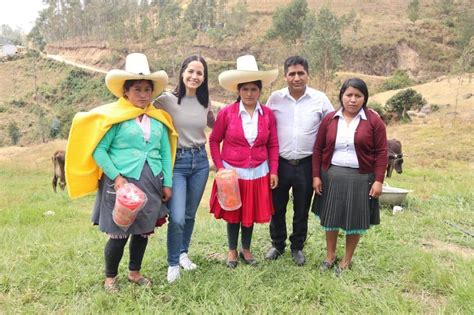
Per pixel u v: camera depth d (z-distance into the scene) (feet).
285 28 187.52
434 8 237.86
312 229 18.84
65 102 210.59
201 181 14.02
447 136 69.51
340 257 15.28
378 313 11.25
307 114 14.19
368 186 13.42
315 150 14.01
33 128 188.24
